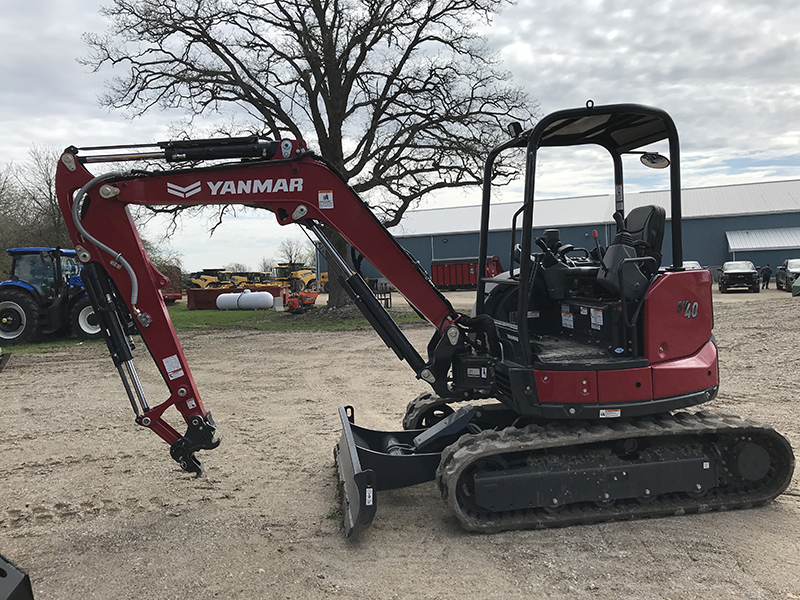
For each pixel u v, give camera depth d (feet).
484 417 15.94
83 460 19.84
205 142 14.21
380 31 60.90
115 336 14.23
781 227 125.59
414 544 13.10
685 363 13.89
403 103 62.28
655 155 15.98
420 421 18.51
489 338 15.16
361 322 60.08
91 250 14.08
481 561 12.17
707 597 10.57
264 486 17.16
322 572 12.00
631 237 14.58
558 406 13.55
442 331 15.40
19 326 48.80
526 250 13.62
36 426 24.20
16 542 13.93
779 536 12.82
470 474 13.48
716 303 68.80
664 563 11.79
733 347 36.40
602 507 13.74
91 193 13.91
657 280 13.79
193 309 88.28
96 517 15.29
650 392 13.64
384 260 15.06
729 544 12.50
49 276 49.90
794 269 88.33
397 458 14.48
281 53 60.85
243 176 14.32
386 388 30.04
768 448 14.34
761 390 25.91
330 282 68.85
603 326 14.60
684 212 132.77
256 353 42.50
